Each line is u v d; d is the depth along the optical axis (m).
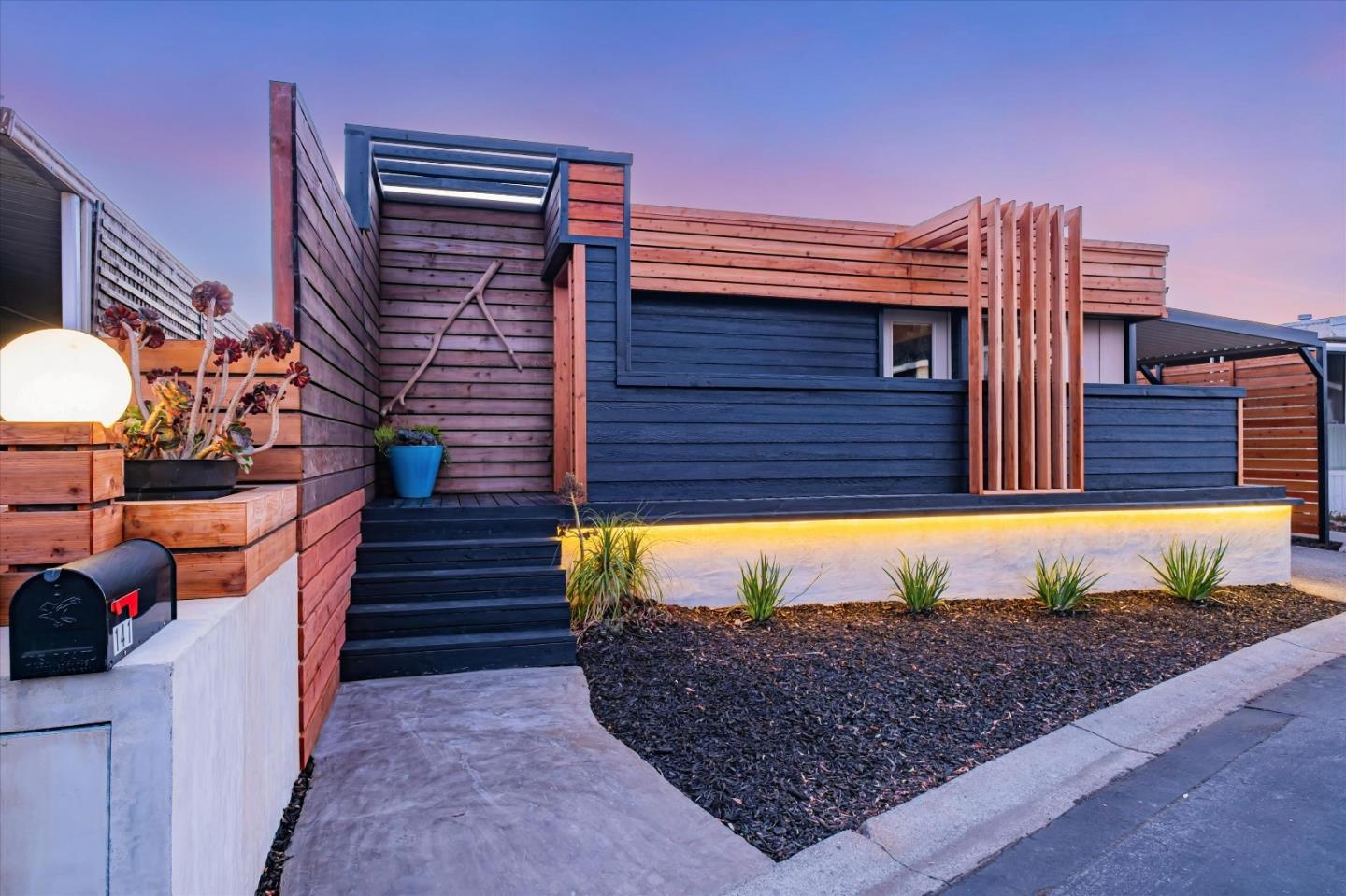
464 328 6.96
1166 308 8.84
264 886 2.27
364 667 4.15
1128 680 4.32
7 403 1.85
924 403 6.26
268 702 2.45
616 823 2.62
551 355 7.15
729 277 7.44
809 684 4.03
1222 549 6.81
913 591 5.73
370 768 3.03
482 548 4.94
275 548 2.56
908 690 4.02
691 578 5.66
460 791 2.83
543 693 3.89
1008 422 6.42
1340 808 2.82
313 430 3.34
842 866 2.38
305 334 3.22
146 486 2.35
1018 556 6.51
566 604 4.64
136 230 4.77
